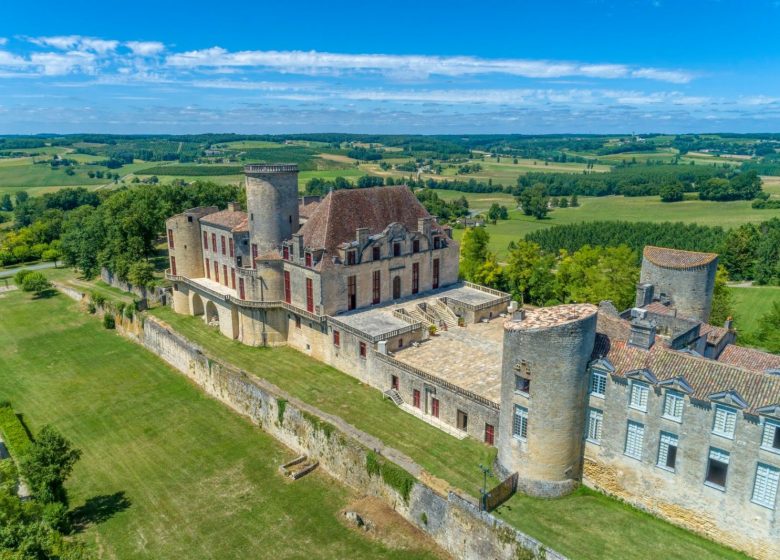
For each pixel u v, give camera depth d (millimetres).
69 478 59469
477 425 56656
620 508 47500
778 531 39906
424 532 49531
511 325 48469
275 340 83438
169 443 65500
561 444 48000
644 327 46688
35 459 53031
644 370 44469
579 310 48938
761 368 51625
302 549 48469
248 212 82812
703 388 42000
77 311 111312
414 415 62156
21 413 73125
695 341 52219
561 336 45625
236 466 60781
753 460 40219
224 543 49625
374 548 48250
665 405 44125
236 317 85938
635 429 46156
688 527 44562
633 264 94125
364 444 56656
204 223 95250
